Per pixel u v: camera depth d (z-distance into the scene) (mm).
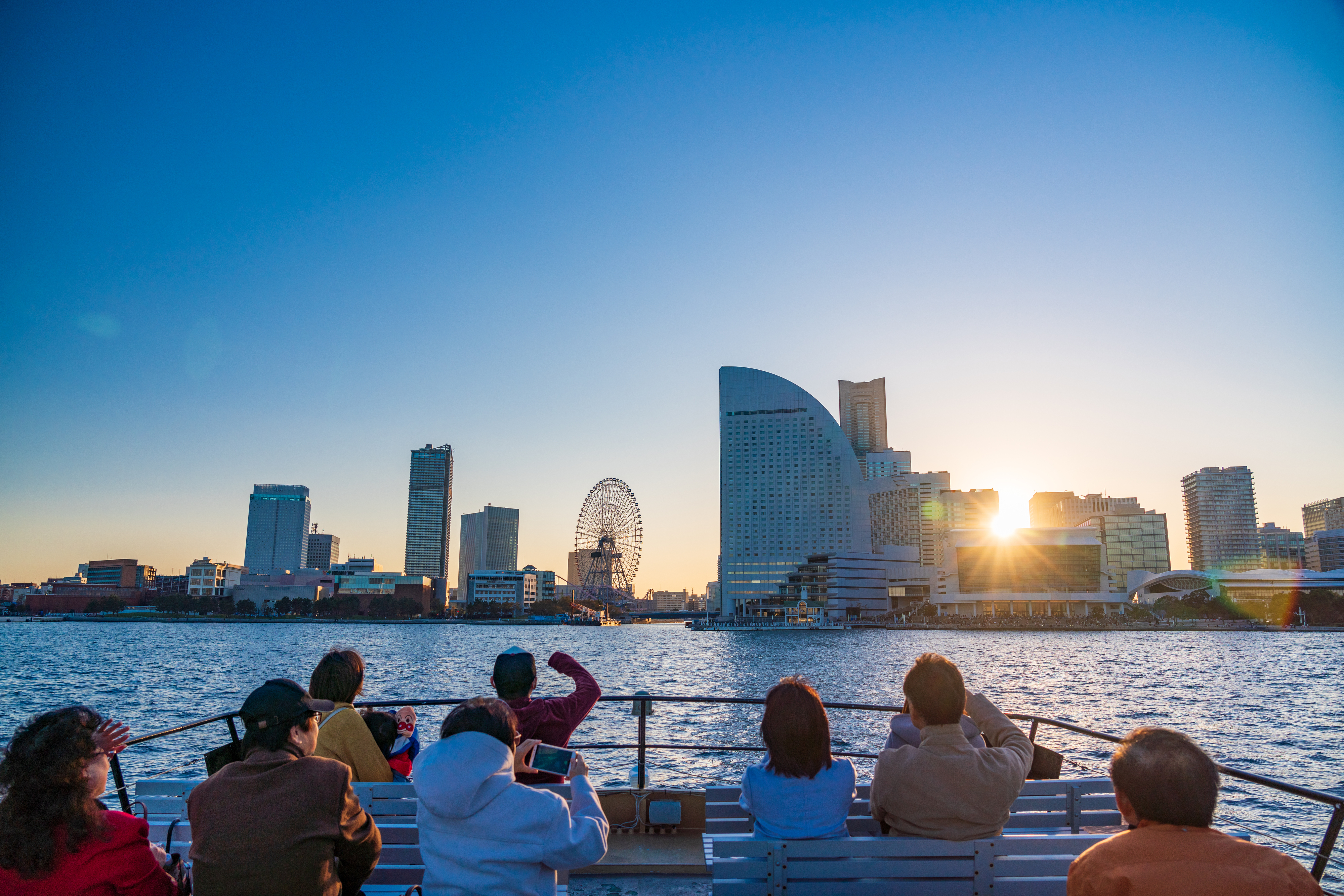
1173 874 2943
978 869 4098
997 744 4539
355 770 5180
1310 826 20625
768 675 78375
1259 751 34281
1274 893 2875
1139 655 115688
